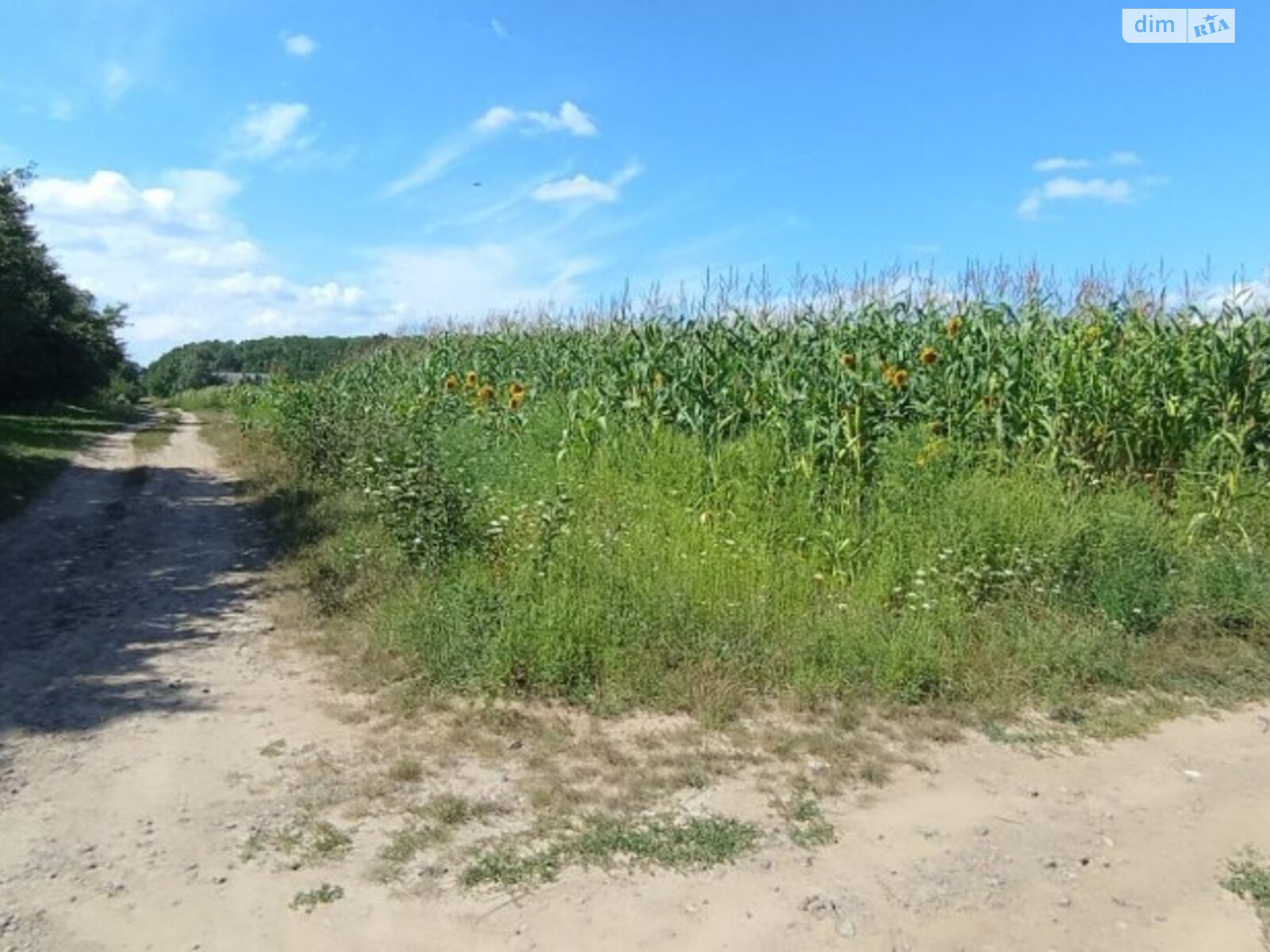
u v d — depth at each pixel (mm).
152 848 4043
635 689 5664
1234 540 8141
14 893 3691
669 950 3357
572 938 3424
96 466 19141
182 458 20844
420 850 4020
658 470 9156
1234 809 4477
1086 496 8359
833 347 10367
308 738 5207
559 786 4582
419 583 7258
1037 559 7156
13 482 15203
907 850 4043
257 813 4355
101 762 4906
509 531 7660
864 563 7414
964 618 6543
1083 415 9070
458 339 18750
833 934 3451
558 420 11156
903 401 9586
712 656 5965
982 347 10117
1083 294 10758
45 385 38969
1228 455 8852
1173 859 4008
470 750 5012
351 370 22250
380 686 5934
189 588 8688
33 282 32375
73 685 6078
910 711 5531
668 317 12242
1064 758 5023
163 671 6355
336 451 13562
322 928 3484
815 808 4414
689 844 4051
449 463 9891
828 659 5984
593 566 6988
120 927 3482
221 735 5254
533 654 5852
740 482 8500
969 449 8797
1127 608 6855
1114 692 5949
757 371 10414
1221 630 6875
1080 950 3383
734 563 7234
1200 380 9352
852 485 8391
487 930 3473
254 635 7156
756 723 5355
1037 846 4105
